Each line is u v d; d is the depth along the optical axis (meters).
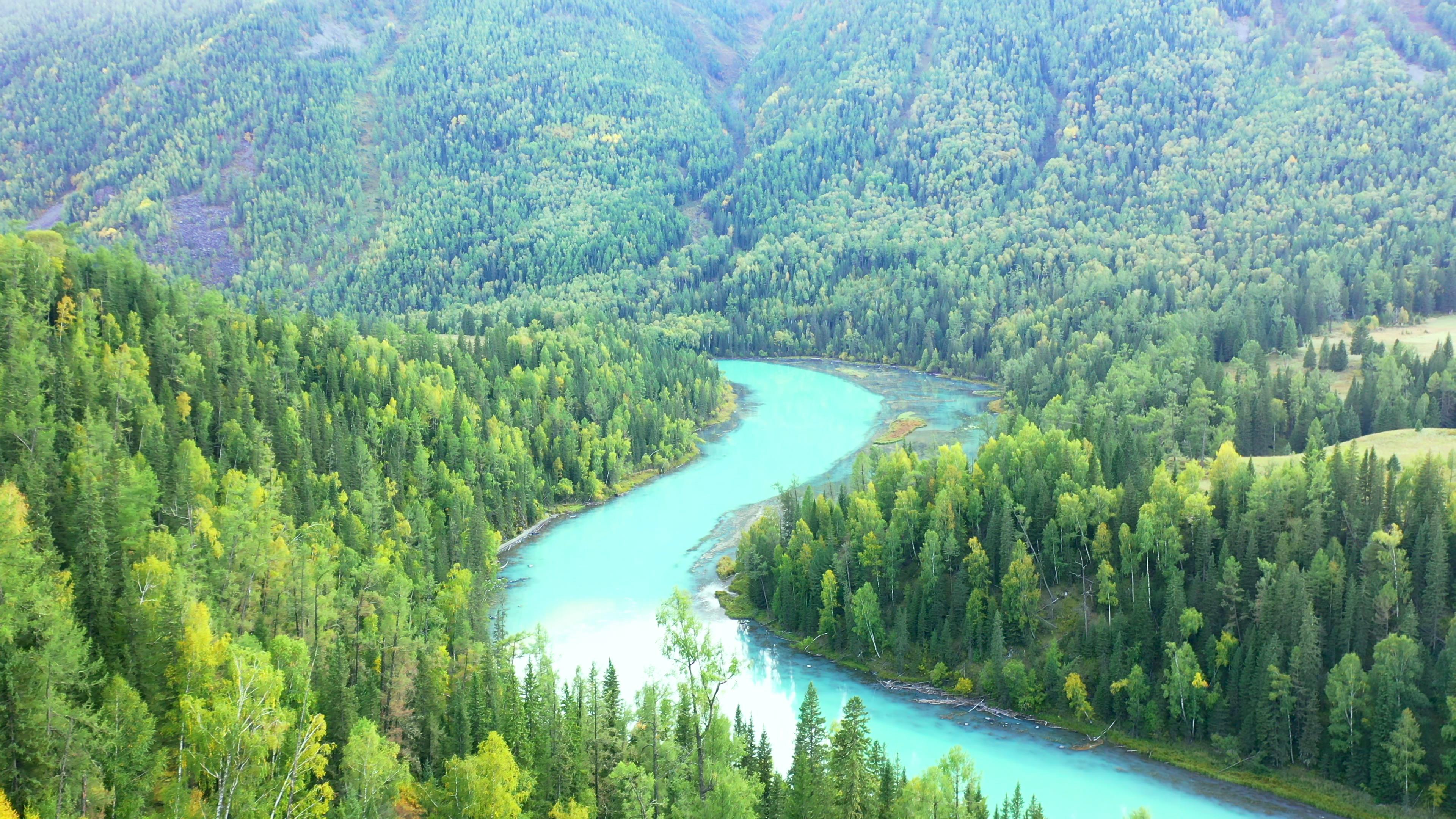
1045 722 120.19
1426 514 121.00
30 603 71.19
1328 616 115.25
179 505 115.38
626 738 93.88
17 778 63.72
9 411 115.19
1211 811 102.44
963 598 134.25
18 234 176.62
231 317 198.00
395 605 105.25
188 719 70.56
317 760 74.44
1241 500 133.00
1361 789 102.94
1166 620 118.94
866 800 86.50
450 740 92.88
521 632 136.50
